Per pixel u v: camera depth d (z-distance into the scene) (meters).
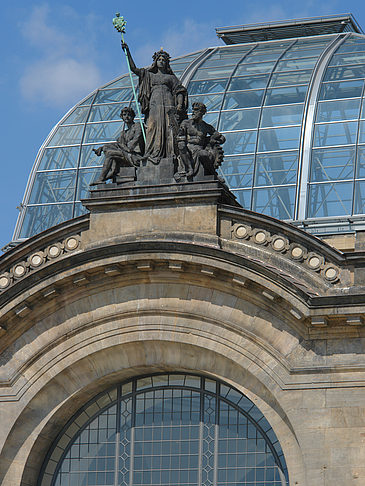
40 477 57.59
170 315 55.75
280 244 54.97
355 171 66.06
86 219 57.09
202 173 56.66
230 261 54.03
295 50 74.31
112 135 72.00
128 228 56.62
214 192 55.72
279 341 54.12
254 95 70.50
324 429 52.59
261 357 54.22
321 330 53.41
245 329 54.56
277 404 54.09
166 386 57.66
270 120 69.00
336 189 65.94
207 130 57.72
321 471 52.19
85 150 71.69
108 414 57.97
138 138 58.19
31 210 70.69
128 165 57.91
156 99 58.56
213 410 56.78
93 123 72.69
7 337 57.47
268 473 55.41
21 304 56.50
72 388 57.19
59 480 57.66
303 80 70.56
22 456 56.72
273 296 53.62
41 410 57.16
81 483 57.38
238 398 56.66
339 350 53.25
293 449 53.47
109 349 56.41
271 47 75.81
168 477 56.50
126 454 57.25
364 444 52.09
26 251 57.66
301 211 65.75
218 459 56.12
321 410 52.84
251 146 68.50
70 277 56.00
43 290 56.34
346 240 59.75
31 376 56.94
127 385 58.12
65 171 71.25
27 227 70.31
